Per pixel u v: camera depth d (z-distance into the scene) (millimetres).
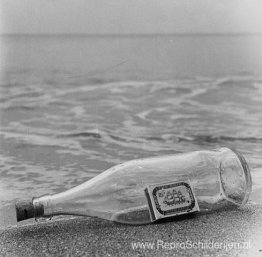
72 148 1277
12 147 1279
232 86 2240
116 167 774
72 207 714
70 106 1842
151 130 1474
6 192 973
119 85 2090
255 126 1501
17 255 650
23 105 1854
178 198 724
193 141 1353
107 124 1552
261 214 758
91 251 651
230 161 787
